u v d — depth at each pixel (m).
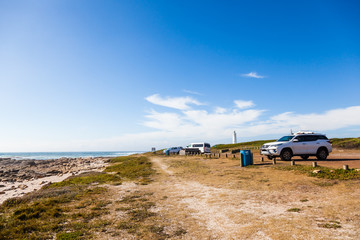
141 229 5.45
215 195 8.88
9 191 15.62
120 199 8.93
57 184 14.38
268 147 17.34
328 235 4.54
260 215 6.15
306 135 17.42
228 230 5.21
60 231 5.46
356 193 7.60
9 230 5.45
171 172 17.11
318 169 11.75
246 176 12.47
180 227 5.55
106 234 5.18
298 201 7.27
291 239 4.47
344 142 33.59
